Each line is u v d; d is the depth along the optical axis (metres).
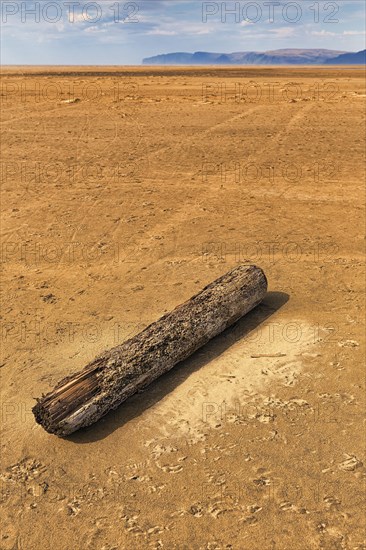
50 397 4.64
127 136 17.19
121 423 4.81
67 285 7.55
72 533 3.75
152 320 6.51
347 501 3.91
